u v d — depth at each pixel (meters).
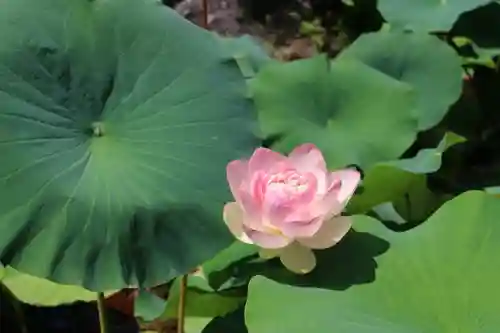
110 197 1.94
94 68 2.02
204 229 1.95
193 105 2.02
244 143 2.02
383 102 2.30
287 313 1.87
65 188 1.94
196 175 1.97
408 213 2.28
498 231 1.96
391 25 2.58
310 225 1.87
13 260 1.89
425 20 2.57
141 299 2.26
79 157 1.97
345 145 2.27
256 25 2.95
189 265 1.94
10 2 2.02
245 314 1.88
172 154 1.98
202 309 2.20
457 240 1.95
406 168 2.16
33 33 2.01
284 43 2.93
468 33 2.65
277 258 2.07
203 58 2.05
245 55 2.43
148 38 2.05
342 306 1.87
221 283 2.12
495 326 1.85
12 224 1.90
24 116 1.96
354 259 1.94
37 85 1.99
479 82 2.67
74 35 2.03
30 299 2.25
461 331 1.85
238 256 2.12
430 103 2.43
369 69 2.33
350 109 2.31
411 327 1.85
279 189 1.87
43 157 1.95
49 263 1.90
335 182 1.87
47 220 1.92
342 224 1.91
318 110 2.31
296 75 2.32
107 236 1.92
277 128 2.28
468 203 1.99
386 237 1.97
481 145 2.57
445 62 2.45
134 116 2.01
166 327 2.24
